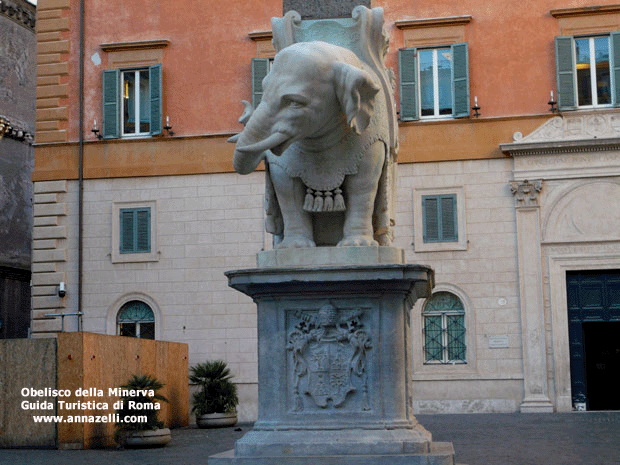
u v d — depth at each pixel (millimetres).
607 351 27953
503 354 25297
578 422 20000
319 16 7852
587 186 25375
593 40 26109
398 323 7074
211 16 28062
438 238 26062
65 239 28047
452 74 26359
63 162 28203
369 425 6945
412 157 26328
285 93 6738
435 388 25359
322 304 7105
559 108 25703
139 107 28344
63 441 15516
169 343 21438
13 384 15812
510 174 25891
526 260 25484
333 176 7242
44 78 28609
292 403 7082
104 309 27594
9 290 34750
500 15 26453
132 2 28531
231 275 7133
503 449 13062
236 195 27312
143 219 27656
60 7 28766
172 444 16609
